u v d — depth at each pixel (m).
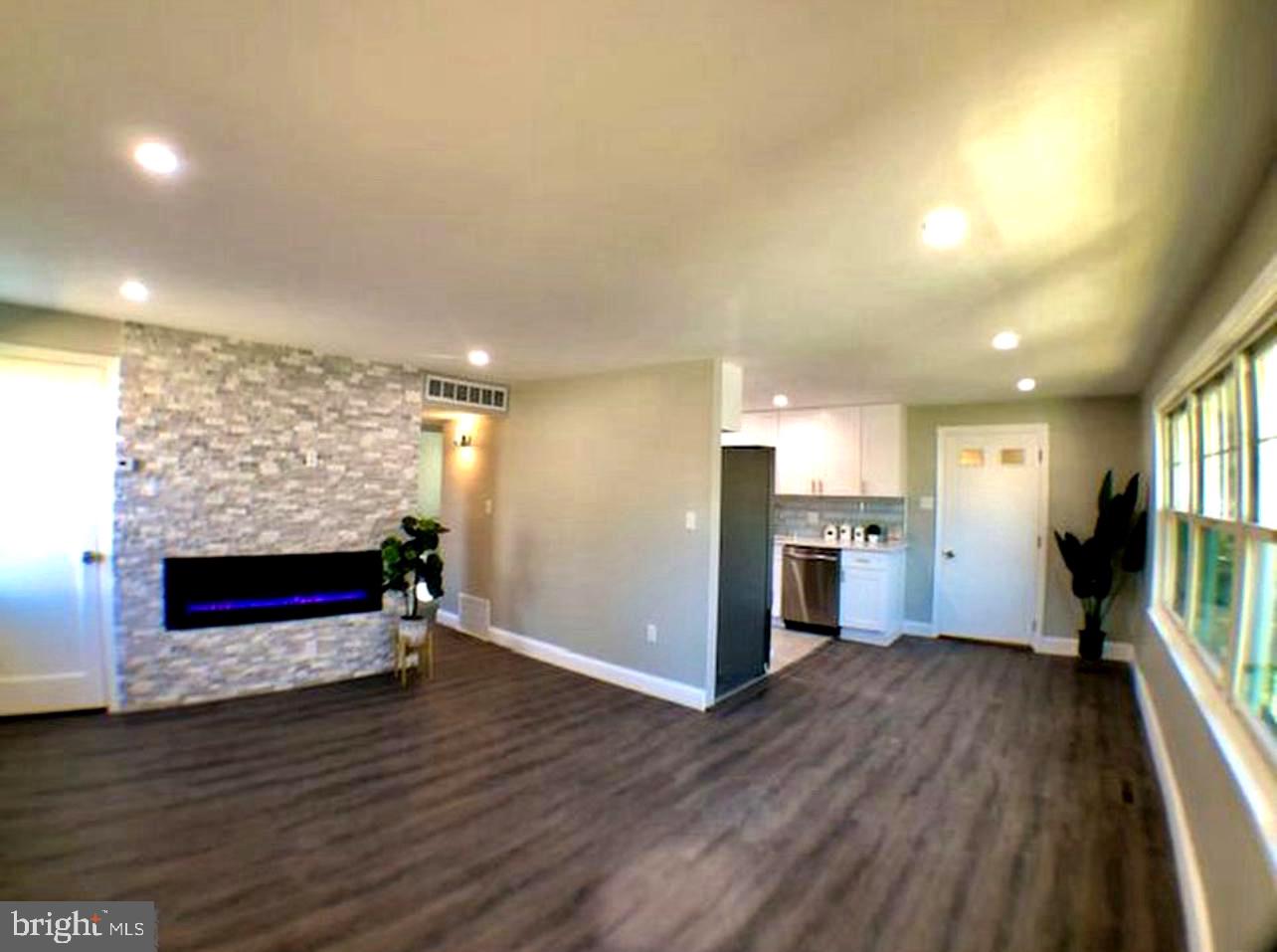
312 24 1.23
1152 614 3.97
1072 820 2.81
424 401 5.00
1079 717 4.09
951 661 5.42
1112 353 3.85
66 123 1.58
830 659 5.48
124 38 1.27
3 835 2.51
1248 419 2.20
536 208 2.03
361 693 4.30
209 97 1.48
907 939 2.04
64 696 3.72
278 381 4.23
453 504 6.39
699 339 3.72
